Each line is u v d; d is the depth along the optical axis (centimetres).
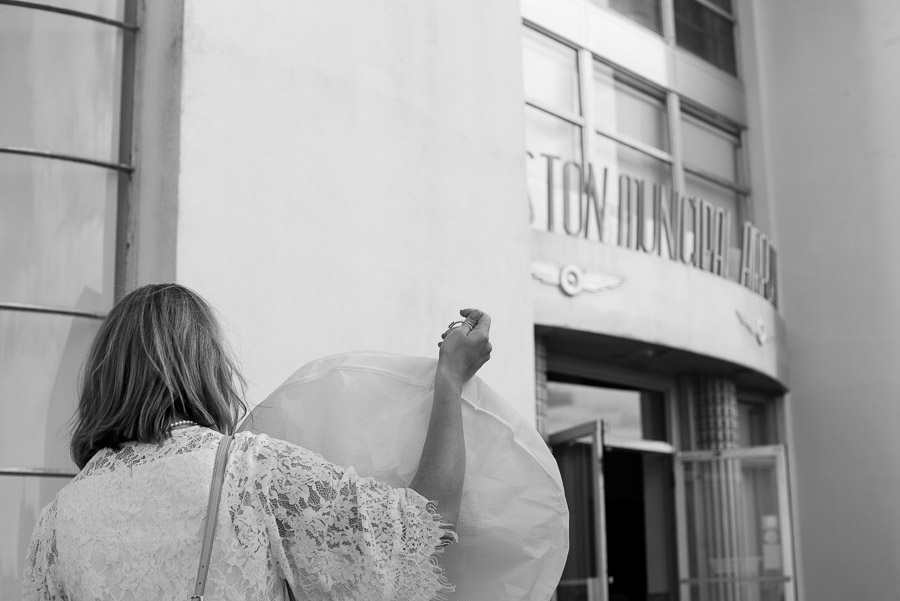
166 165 363
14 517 335
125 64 385
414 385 143
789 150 994
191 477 122
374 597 120
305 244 399
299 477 122
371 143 437
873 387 911
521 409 496
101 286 366
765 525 828
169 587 118
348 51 434
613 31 865
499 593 141
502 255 500
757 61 1023
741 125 998
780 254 984
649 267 735
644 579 874
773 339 886
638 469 895
